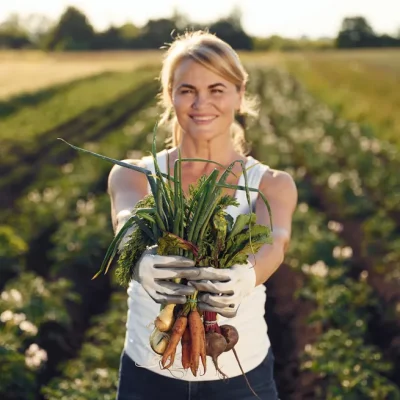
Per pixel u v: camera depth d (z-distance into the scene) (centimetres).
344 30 13488
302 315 784
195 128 289
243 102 313
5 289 831
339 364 595
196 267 240
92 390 533
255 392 277
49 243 1099
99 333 712
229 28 12038
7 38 12938
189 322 248
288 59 8919
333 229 981
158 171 248
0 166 1839
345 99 3441
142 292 280
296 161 1675
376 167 1523
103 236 988
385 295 848
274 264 270
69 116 3075
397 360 706
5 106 3719
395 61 8200
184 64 285
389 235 1016
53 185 1417
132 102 3856
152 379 278
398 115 2797
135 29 12112
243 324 275
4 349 584
